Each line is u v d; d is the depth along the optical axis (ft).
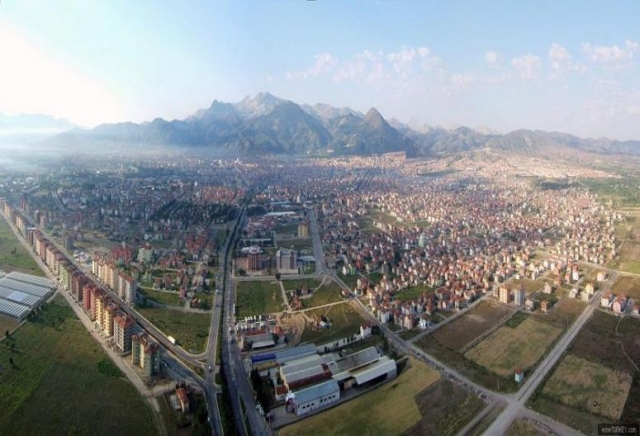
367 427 485.56
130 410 501.56
